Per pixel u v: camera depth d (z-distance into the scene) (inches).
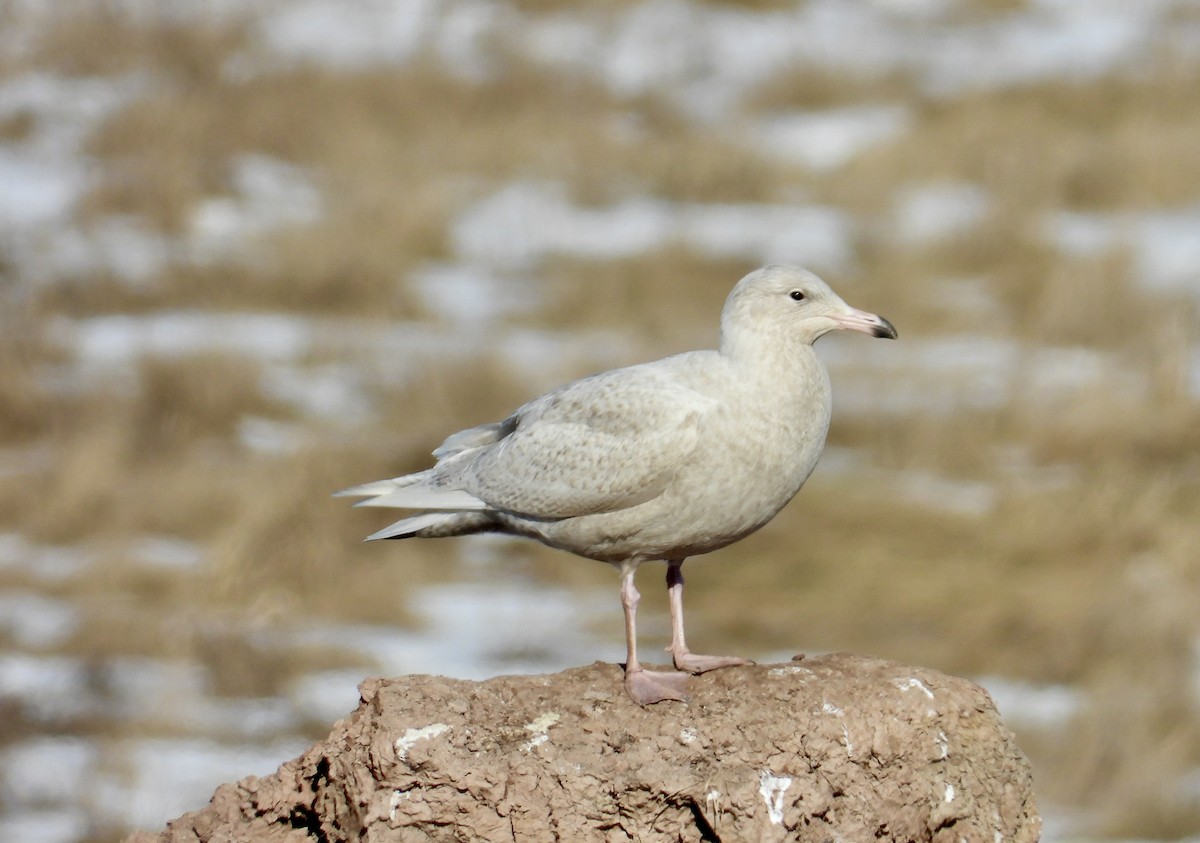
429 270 946.7
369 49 1274.6
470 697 239.1
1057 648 519.8
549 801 228.2
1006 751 245.3
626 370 272.1
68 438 703.1
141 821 411.5
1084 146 1124.5
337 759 236.1
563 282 925.8
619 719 236.2
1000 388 771.4
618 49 1301.7
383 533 282.2
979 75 1274.6
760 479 259.1
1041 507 629.9
